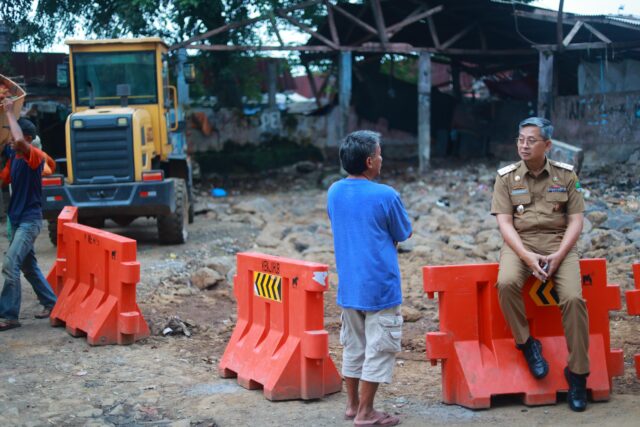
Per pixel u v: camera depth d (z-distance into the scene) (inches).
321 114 956.0
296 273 204.5
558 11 692.1
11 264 277.7
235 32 804.0
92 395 211.5
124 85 485.1
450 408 195.2
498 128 930.7
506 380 194.1
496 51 823.7
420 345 270.1
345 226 179.5
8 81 270.7
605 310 202.2
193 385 221.5
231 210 624.7
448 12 823.7
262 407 199.8
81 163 444.8
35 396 210.1
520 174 197.5
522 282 190.9
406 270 400.2
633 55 705.0
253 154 924.0
